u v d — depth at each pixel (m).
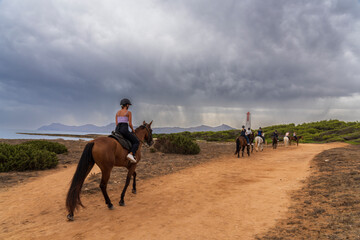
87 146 5.34
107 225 4.84
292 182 8.60
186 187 8.26
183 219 5.12
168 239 4.12
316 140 53.75
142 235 4.30
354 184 6.94
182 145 18.84
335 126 68.25
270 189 7.70
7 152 11.29
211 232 4.40
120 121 6.34
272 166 13.01
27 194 7.47
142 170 11.60
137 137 6.72
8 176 9.93
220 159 16.56
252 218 5.11
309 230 4.15
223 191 7.64
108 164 5.51
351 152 17.28
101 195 7.25
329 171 9.71
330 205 5.42
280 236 4.02
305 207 5.57
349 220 4.31
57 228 4.76
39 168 11.73
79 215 5.50
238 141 17.69
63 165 13.04
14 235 4.46
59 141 27.28
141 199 6.80
